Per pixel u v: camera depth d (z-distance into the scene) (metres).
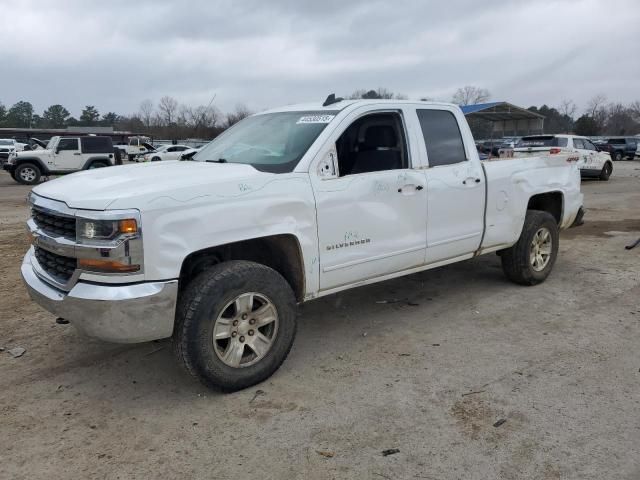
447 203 4.87
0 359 4.26
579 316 5.08
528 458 2.94
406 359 4.19
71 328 4.88
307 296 4.04
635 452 2.97
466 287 6.03
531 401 3.53
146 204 3.18
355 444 3.09
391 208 4.41
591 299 5.58
